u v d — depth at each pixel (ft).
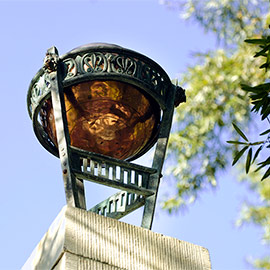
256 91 13.32
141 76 15.31
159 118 16.31
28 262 14.60
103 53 15.16
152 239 13.98
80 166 14.67
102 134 15.46
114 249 13.41
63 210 13.57
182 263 14.01
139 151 16.58
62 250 12.98
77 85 15.19
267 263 23.16
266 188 25.41
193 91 27.53
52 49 15.20
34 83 15.58
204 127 26.78
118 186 14.71
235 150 26.40
